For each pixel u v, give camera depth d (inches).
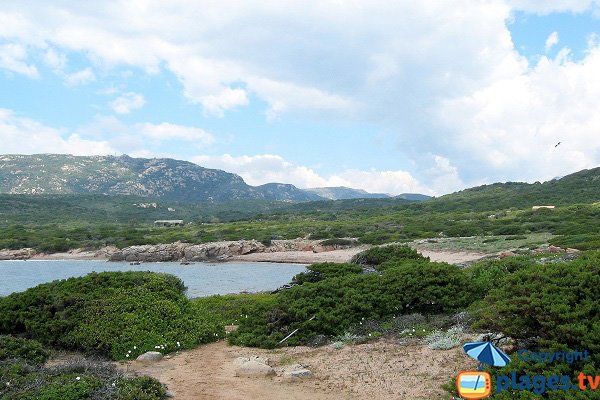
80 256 3449.8
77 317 561.0
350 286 666.2
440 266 674.2
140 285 662.5
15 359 421.1
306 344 554.9
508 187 6850.4
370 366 433.4
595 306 323.9
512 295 369.1
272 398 358.3
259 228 4382.4
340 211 6909.5
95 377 372.2
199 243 3540.8
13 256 3400.6
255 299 908.6
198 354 530.6
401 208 6117.1
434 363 419.2
